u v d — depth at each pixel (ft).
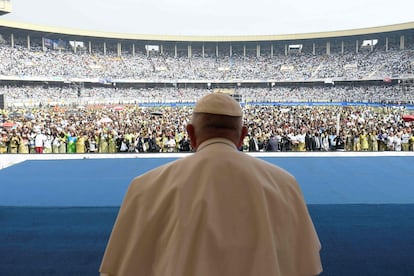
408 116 62.64
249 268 3.54
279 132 49.14
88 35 169.27
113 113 96.68
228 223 3.71
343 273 10.86
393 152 40.83
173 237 3.67
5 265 11.40
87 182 25.53
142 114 90.58
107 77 162.20
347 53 179.52
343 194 21.38
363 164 32.60
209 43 186.91
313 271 3.90
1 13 145.59
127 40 181.16
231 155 4.16
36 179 26.61
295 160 35.24
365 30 167.63
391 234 14.03
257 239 3.65
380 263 11.49
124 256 3.91
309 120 69.10
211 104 4.43
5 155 40.27
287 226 3.91
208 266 3.54
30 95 136.15
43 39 167.84
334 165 32.22
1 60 143.54
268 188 3.97
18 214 16.93
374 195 21.06
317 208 18.03
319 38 175.63
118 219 4.09
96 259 11.84
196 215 3.71
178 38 179.22
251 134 45.42
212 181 3.91
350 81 165.78
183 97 155.74
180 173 4.06
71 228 14.88
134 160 36.32
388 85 157.28
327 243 13.12
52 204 19.12
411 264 11.40
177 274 3.51
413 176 27.20
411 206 18.35
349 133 48.75
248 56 189.16
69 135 44.96
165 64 181.06
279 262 3.74
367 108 121.08
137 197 4.09
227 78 171.83
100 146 44.65
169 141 45.52
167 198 3.90
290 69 176.24
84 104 139.54
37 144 44.16
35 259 11.82
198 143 4.47
